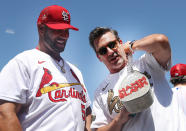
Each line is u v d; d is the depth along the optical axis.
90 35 2.37
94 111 2.24
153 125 1.90
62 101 1.74
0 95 1.59
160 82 2.06
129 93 1.70
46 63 1.81
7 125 1.54
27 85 1.69
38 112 1.67
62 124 1.69
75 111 1.79
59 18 1.88
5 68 1.71
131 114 1.86
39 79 1.72
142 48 1.86
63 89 1.79
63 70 1.90
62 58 2.06
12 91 1.62
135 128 1.93
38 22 1.93
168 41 1.81
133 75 1.78
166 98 2.00
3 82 1.63
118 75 2.17
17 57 1.75
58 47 1.89
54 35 1.85
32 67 1.73
